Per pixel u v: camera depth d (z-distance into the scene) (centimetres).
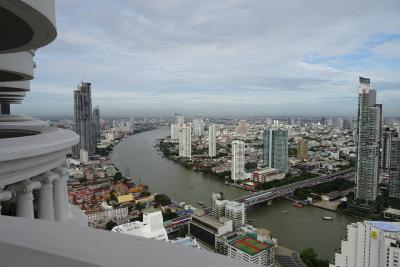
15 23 871
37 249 286
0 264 275
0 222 353
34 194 1136
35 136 1045
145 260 267
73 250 284
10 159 816
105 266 254
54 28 894
